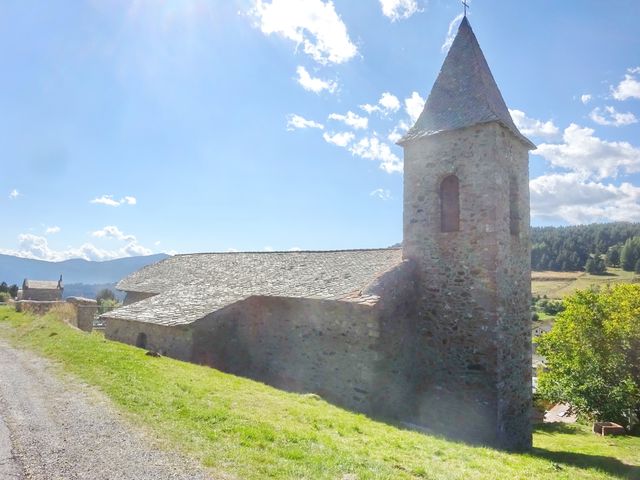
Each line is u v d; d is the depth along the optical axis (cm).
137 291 2556
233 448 684
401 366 1336
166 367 1270
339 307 1351
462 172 1363
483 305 1289
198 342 1534
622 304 2669
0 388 990
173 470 596
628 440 1831
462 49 1534
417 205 1452
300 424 873
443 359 1349
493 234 1288
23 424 761
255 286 1748
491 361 1258
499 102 1498
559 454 1305
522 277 1435
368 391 1241
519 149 1489
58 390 976
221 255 2639
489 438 1234
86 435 714
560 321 2905
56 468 594
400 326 1348
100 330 2831
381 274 1326
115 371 1142
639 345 2505
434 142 1432
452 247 1364
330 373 1348
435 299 1383
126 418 795
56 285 4550
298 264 1895
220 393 1049
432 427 1320
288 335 1503
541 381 2697
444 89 1510
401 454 788
